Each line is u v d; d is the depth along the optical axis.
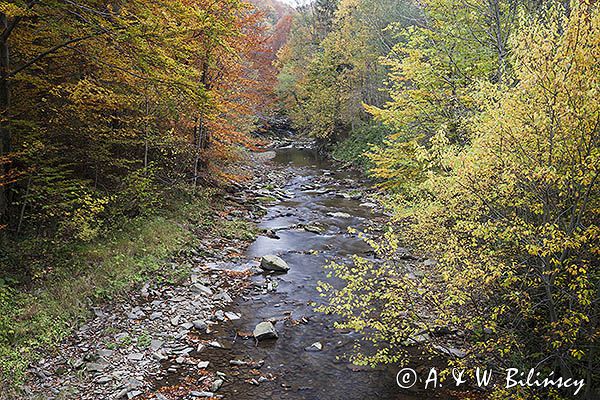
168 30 8.23
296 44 47.09
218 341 7.56
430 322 6.90
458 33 11.14
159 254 10.29
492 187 5.00
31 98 9.73
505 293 5.50
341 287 10.04
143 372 6.35
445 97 10.82
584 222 4.79
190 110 12.23
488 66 10.77
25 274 7.77
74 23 8.45
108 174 11.87
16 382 5.46
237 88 16.42
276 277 10.71
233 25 12.29
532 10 9.73
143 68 8.27
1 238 8.13
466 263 5.01
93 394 5.69
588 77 4.23
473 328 5.84
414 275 8.93
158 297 8.79
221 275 10.48
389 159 11.01
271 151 37.34
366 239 6.00
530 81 4.60
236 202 17.78
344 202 19.48
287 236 14.23
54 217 9.62
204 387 6.15
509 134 4.74
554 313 4.82
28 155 8.98
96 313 7.62
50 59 9.86
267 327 7.91
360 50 28.44
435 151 6.06
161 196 13.53
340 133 35.62
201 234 12.99
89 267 8.61
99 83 9.93
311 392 6.17
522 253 5.12
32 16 8.81
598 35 4.13
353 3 31.36
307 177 26.19
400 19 25.91
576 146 4.38
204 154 15.62
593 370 4.91
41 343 6.36
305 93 39.19
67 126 9.95
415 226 6.80
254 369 6.73
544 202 4.71
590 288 4.72
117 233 10.41
